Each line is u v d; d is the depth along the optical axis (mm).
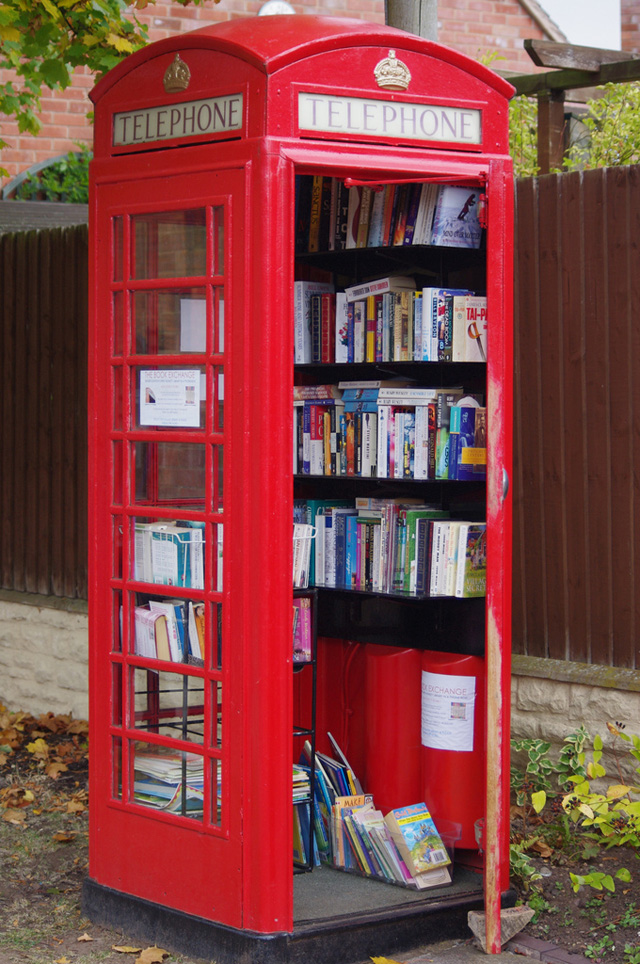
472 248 4008
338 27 3564
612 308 4562
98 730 3879
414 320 4000
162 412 3666
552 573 4777
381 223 4090
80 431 6230
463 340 3934
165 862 3695
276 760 3457
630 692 4516
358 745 4516
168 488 3672
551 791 4523
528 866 4043
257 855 3457
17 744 5926
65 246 6246
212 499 3549
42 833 4789
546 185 4730
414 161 3537
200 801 3619
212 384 3525
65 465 6320
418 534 4027
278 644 3453
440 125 3598
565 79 5293
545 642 4812
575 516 4703
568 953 3602
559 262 4703
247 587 3455
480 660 4020
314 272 4480
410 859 3865
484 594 3996
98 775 3887
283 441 3434
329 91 3443
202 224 3521
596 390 4621
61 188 7836
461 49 8398
